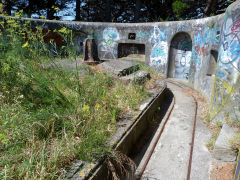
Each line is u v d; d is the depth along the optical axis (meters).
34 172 1.92
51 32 9.90
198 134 4.45
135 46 10.96
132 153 3.59
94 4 19.14
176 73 9.82
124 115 3.73
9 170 1.90
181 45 9.33
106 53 10.99
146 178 3.18
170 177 3.22
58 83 3.65
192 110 5.84
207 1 12.56
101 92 3.99
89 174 2.07
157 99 5.23
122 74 5.99
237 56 3.99
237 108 4.07
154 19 18.92
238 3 4.03
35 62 3.49
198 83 7.59
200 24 7.57
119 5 19.61
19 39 3.64
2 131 2.35
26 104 2.95
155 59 9.97
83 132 2.62
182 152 3.85
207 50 6.77
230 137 3.70
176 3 13.27
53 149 2.30
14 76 3.04
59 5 15.48
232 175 3.17
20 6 14.21
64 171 2.07
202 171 3.33
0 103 2.91
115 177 2.36
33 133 2.36
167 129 4.73
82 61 6.71
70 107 3.08
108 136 2.90
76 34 11.13
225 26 4.44
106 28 10.70
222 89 4.44
